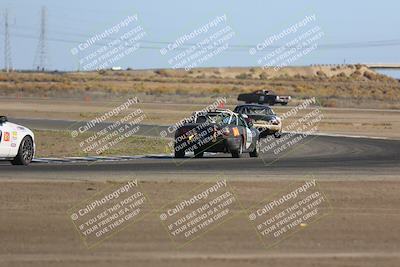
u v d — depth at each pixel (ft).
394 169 174.40
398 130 389.60
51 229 96.99
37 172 152.97
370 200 121.19
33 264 80.74
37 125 335.67
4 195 117.91
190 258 84.48
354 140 301.84
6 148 163.73
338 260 84.38
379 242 93.15
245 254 86.89
